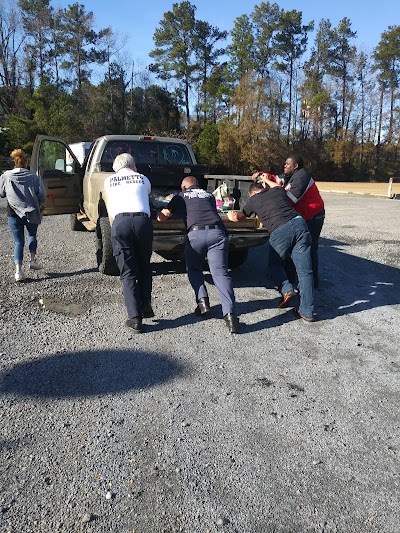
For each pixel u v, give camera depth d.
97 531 2.20
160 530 2.21
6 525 2.21
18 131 42.16
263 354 4.08
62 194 8.07
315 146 61.19
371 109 67.38
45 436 2.87
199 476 2.56
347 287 6.22
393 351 4.22
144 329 4.59
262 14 61.41
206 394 3.39
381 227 11.70
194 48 61.12
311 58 66.56
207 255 4.82
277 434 2.95
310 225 5.60
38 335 4.36
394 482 2.57
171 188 7.33
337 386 3.57
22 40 55.00
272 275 5.20
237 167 52.00
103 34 58.16
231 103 53.22
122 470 2.59
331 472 2.63
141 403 3.25
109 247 5.92
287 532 2.22
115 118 56.19
